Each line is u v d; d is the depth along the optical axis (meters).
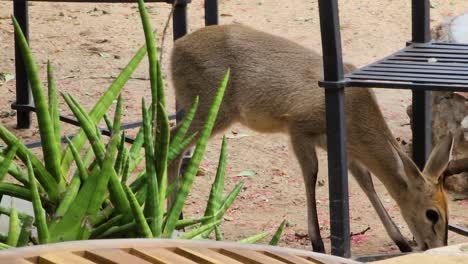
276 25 18.55
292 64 10.25
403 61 8.36
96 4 19.92
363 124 10.15
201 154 5.07
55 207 5.01
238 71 10.24
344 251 7.74
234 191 5.47
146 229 4.65
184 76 10.45
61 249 3.29
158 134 4.98
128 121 13.19
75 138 5.40
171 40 17.22
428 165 9.80
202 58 10.29
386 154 10.07
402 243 9.61
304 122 10.16
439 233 9.72
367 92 10.23
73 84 14.81
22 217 5.10
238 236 9.66
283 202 10.90
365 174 10.26
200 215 10.24
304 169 10.12
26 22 12.42
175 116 11.93
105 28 18.17
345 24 18.59
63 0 10.00
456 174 11.20
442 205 9.71
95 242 3.44
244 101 10.31
